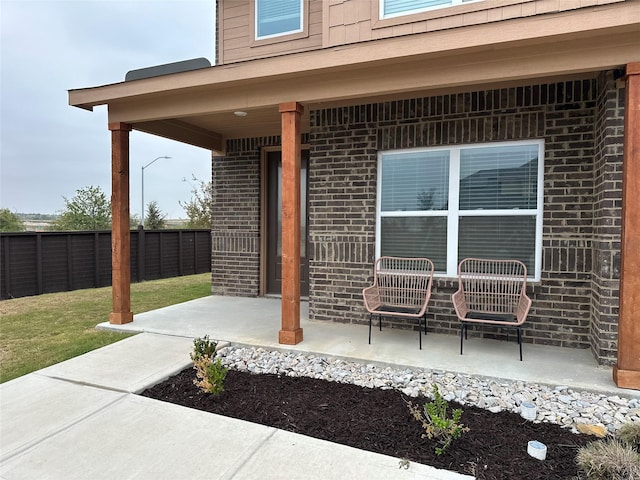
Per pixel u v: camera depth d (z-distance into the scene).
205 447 2.42
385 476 2.13
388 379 3.42
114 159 5.11
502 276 4.49
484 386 3.25
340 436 2.55
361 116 5.06
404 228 4.99
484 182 4.60
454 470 2.18
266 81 4.19
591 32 2.97
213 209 7.73
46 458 2.31
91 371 3.58
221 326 5.08
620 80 3.29
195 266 11.97
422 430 2.59
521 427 2.64
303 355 4.02
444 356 3.87
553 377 3.33
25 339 4.69
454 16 4.41
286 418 2.79
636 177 3.05
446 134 4.64
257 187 7.37
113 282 5.22
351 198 5.16
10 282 7.78
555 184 4.21
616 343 3.56
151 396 3.16
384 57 3.54
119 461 2.28
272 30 5.83
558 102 4.17
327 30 4.99
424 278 4.80
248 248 7.46
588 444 2.36
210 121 6.20
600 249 3.64
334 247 5.27
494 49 3.36
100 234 9.51
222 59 6.15
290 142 4.19
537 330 4.32
